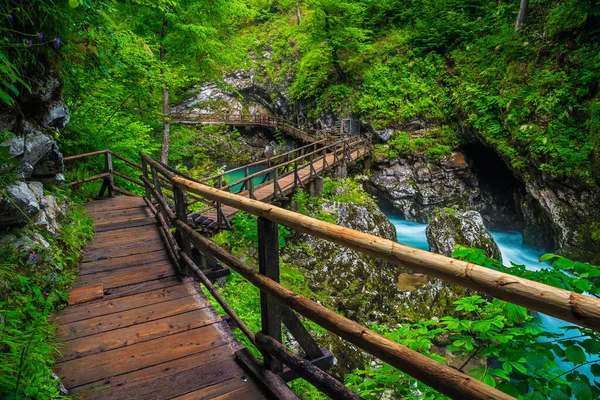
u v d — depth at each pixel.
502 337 1.66
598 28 11.90
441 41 17.69
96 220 5.32
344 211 11.16
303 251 8.94
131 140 8.57
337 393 1.33
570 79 11.73
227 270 3.52
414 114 16.77
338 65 20.55
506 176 16.00
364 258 9.29
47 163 4.36
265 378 1.98
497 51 15.12
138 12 10.14
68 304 3.02
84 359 2.30
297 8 26.61
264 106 28.53
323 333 6.54
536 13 14.94
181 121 24.23
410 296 8.75
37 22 3.42
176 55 12.08
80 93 7.21
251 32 29.41
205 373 2.14
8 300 2.53
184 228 3.18
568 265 1.56
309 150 22.12
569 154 10.64
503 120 13.22
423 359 0.95
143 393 1.98
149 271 3.73
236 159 25.80
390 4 21.08
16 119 3.47
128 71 8.54
